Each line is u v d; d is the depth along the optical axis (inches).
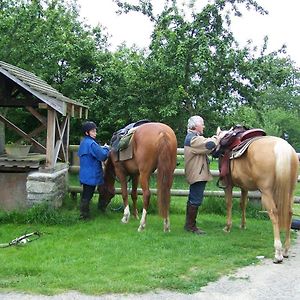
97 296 163.3
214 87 626.5
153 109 638.5
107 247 230.8
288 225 219.3
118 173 295.7
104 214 324.5
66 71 694.5
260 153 218.8
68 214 304.8
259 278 186.4
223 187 267.6
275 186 213.6
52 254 218.8
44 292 166.6
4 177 314.3
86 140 305.4
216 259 213.5
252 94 643.5
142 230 270.1
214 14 626.8
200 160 266.8
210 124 641.0
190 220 269.3
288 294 167.8
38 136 533.0
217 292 169.0
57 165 321.1
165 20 634.2
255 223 306.2
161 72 610.9
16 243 240.4
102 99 669.9
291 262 211.8
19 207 312.8
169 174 256.5
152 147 260.8
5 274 188.4
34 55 659.4
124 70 653.9
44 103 301.1
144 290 168.7
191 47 597.9
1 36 640.4
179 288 171.9
